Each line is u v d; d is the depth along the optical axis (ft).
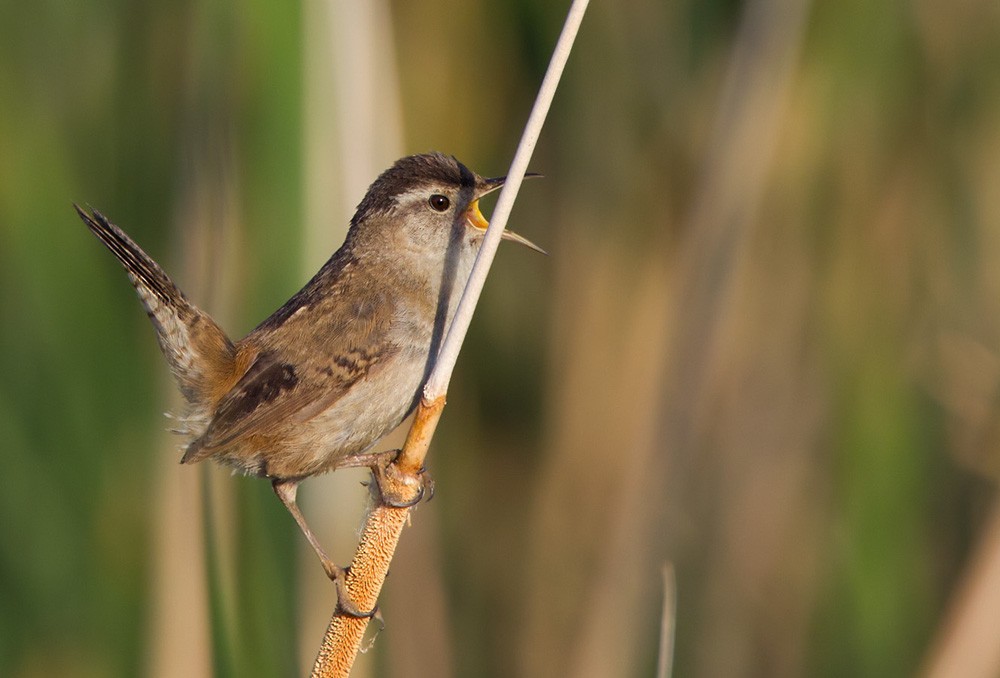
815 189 37.04
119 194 33.14
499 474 38.55
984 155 37.29
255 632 28.32
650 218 37.60
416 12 36.83
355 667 30.32
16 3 34.12
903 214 37.35
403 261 26.91
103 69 34.19
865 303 37.04
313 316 26.11
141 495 31.01
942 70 36.81
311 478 29.40
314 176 28.63
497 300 38.70
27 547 30.71
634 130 37.35
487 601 37.65
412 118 36.70
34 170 32.58
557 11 36.17
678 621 36.50
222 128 28.91
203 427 25.71
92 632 30.60
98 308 31.60
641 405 36.32
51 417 30.94
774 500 37.09
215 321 26.08
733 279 33.55
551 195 38.06
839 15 35.91
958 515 35.68
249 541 28.76
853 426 35.55
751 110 33.12
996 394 36.01
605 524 36.04
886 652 34.06
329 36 28.35
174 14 33.63
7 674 30.45
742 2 36.55
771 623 36.42
